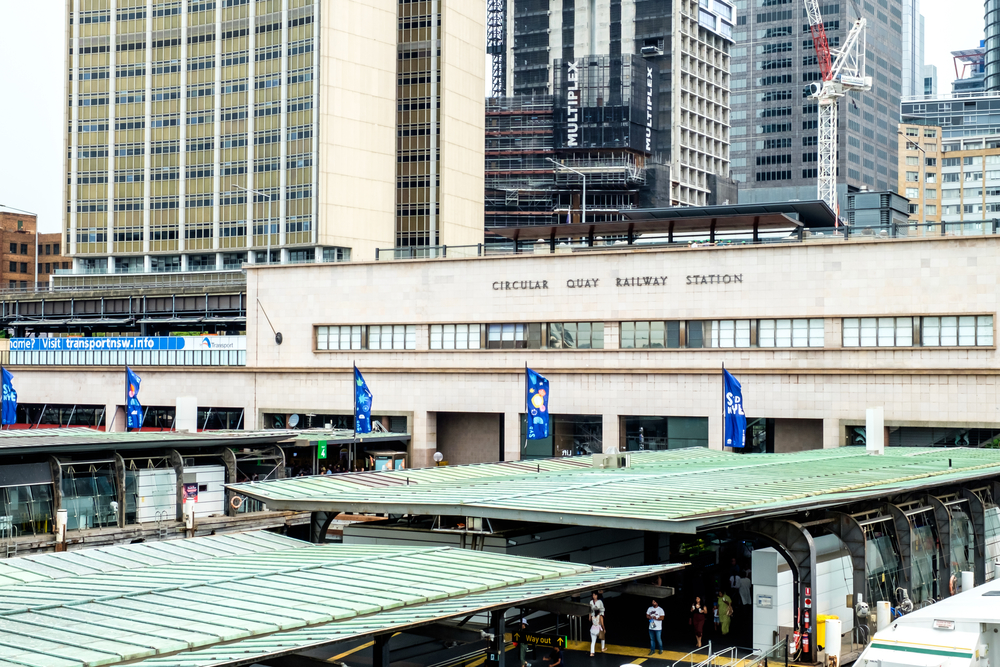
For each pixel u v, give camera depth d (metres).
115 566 34.75
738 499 37.84
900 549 41.91
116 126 177.88
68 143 180.38
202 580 30.55
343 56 162.88
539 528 41.12
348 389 86.50
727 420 66.44
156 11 175.38
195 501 59.28
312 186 161.38
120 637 23.64
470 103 183.38
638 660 36.09
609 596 45.94
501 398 80.38
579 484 44.78
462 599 28.06
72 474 54.28
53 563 34.78
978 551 49.19
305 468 74.31
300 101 163.12
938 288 67.44
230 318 122.12
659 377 75.06
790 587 36.94
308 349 88.38
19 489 51.81
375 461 78.88
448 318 82.81
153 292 127.75
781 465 54.75
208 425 93.12
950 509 47.53
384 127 168.50
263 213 166.50
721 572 48.53
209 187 171.12
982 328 66.50
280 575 31.45
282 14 165.38
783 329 71.88
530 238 84.75
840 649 35.38
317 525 43.88
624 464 56.28
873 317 69.31
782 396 71.38
